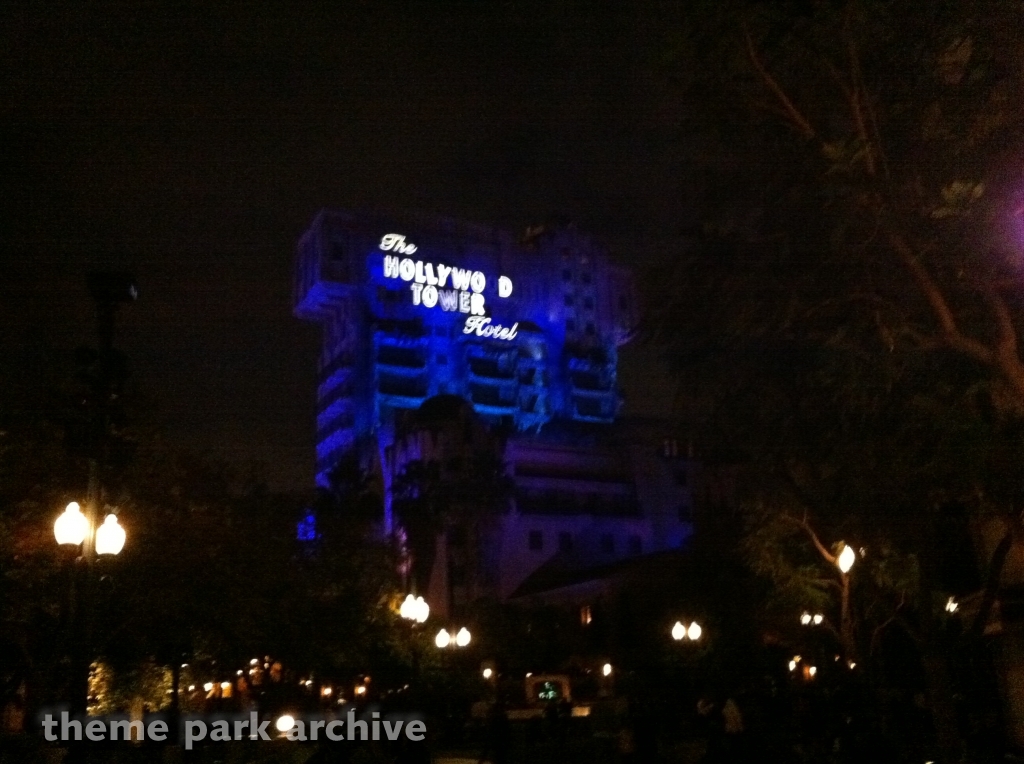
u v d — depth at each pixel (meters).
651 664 45.34
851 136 9.60
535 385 124.75
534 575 84.44
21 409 19.19
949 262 9.62
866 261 11.22
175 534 24.66
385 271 121.25
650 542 91.69
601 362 130.50
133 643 26.52
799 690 32.50
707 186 12.41
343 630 39.50
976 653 22.72
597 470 94.31
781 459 18.17
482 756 24.84
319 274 118.75
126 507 21.92
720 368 16.31
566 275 135.12
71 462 18.34
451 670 40.00
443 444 88.38
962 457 11.98
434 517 83.94
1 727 20.52
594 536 89.19
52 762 15.27
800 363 15.96
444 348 122.12
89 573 13.55
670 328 13.61
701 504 74.06
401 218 126.12
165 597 24.41
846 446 15.73
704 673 41.56
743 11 9.83
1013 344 9.38
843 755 18.39
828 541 21.81
